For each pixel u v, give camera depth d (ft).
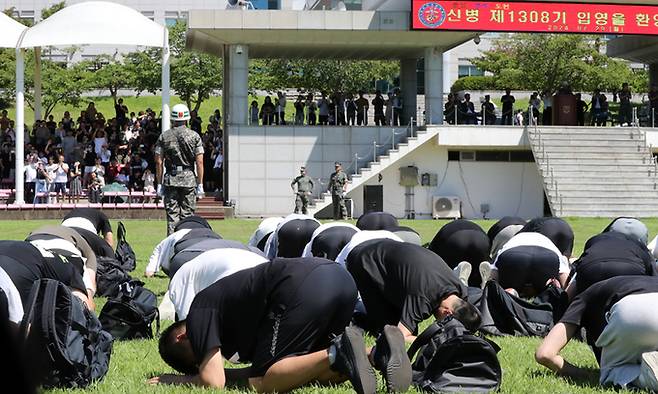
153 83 187.11
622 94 132.05
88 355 22.65
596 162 118.73
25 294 23.50
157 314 30.89
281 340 21.36
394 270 25.84
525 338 31.17
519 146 119.65
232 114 115.85
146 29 110.01
